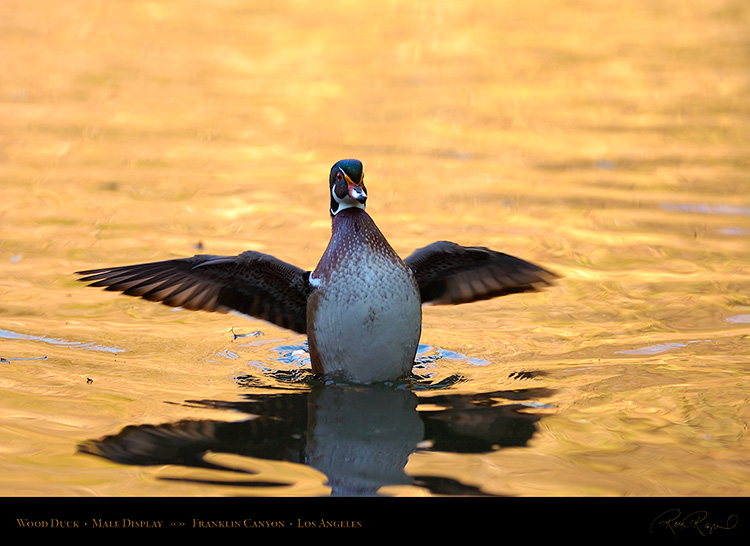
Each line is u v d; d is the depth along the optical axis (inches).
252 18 1441.9
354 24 1411.2
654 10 1526.8
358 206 371.2
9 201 633.0
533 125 886.4
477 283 399.5
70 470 289.1
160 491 276.8
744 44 1277.1
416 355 408.2
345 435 319.0
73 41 1254.3
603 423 328.8
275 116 912.3
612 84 1061.8
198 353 408.5
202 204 640.4
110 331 430.3
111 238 563.2
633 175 719.7
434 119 906.7
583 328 437.7
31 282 487.8
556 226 597.3
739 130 863.7
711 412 335.6
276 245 554.6
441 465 296.8
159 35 1307.8
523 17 1478.8
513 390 362.6
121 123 871.1
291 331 419.2
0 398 346.3
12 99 952.9
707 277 503.5
